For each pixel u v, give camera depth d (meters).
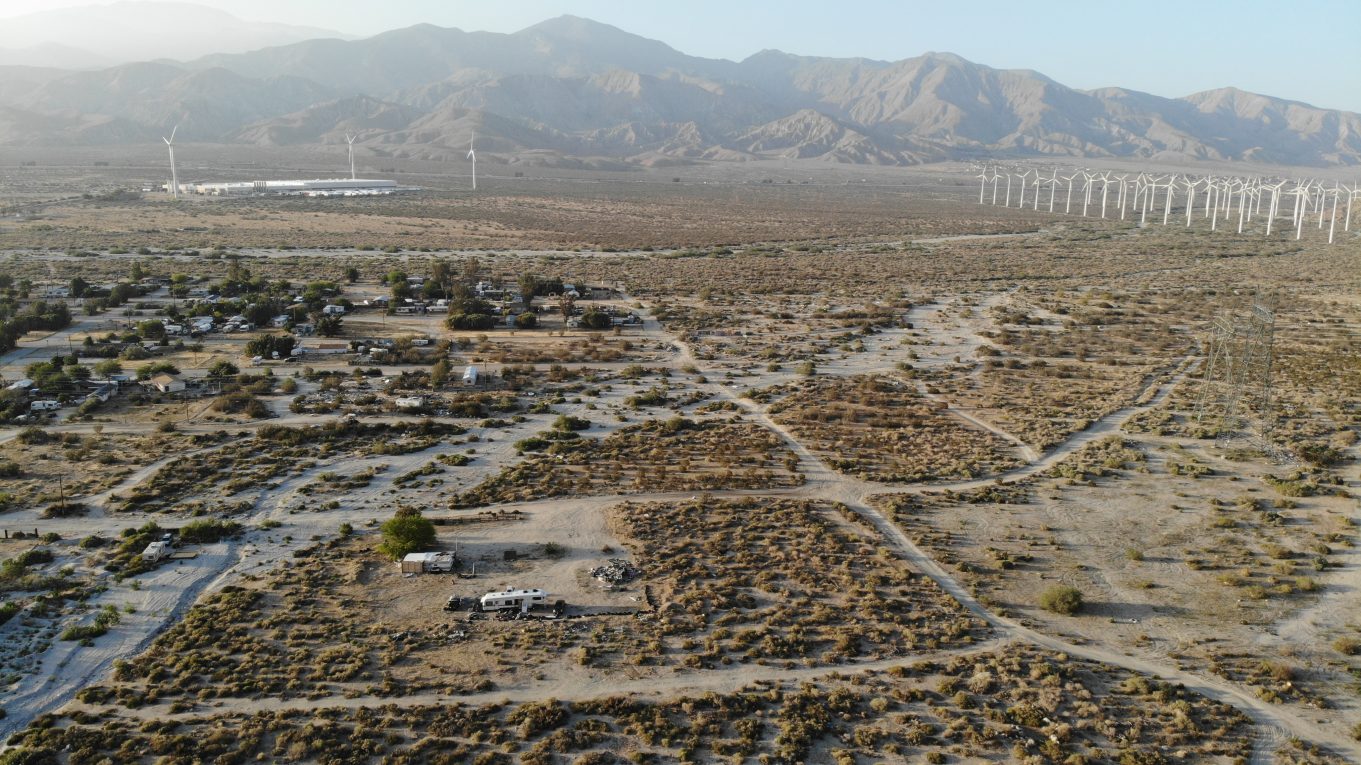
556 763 43.22
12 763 42.59
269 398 105.19
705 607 58.50
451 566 63.19
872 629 55.72
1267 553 66.94
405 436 92.81
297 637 54.12
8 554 64.62
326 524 71.00
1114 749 44.78
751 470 83.81
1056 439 93.06
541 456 87.25
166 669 50.78
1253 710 48.44
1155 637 55.78
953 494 78.38
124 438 90.94
